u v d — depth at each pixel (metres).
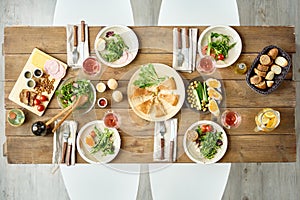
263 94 2.36
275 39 2.41
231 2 2.74
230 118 2.34
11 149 2.31
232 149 2.35
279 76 2.33
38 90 2.33
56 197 3.32
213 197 2.54
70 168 2.56
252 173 3.43
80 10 2.71
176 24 2.71
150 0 3.38
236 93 2.37
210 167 2.55
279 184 3.44
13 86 2.34
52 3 3.36
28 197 3.31
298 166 3.45
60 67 2.33
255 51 2.41
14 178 3.32
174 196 2.53
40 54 2.35
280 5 3.50
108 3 2.71
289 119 2.38
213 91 2.34
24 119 2.31
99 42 2.34
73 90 2.31
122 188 2.54
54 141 2.30
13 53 2.35
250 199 3.42
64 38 2.36
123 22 2.70
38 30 2.36
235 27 2.41
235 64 2.39
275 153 2.36
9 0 3.36
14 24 3.35
